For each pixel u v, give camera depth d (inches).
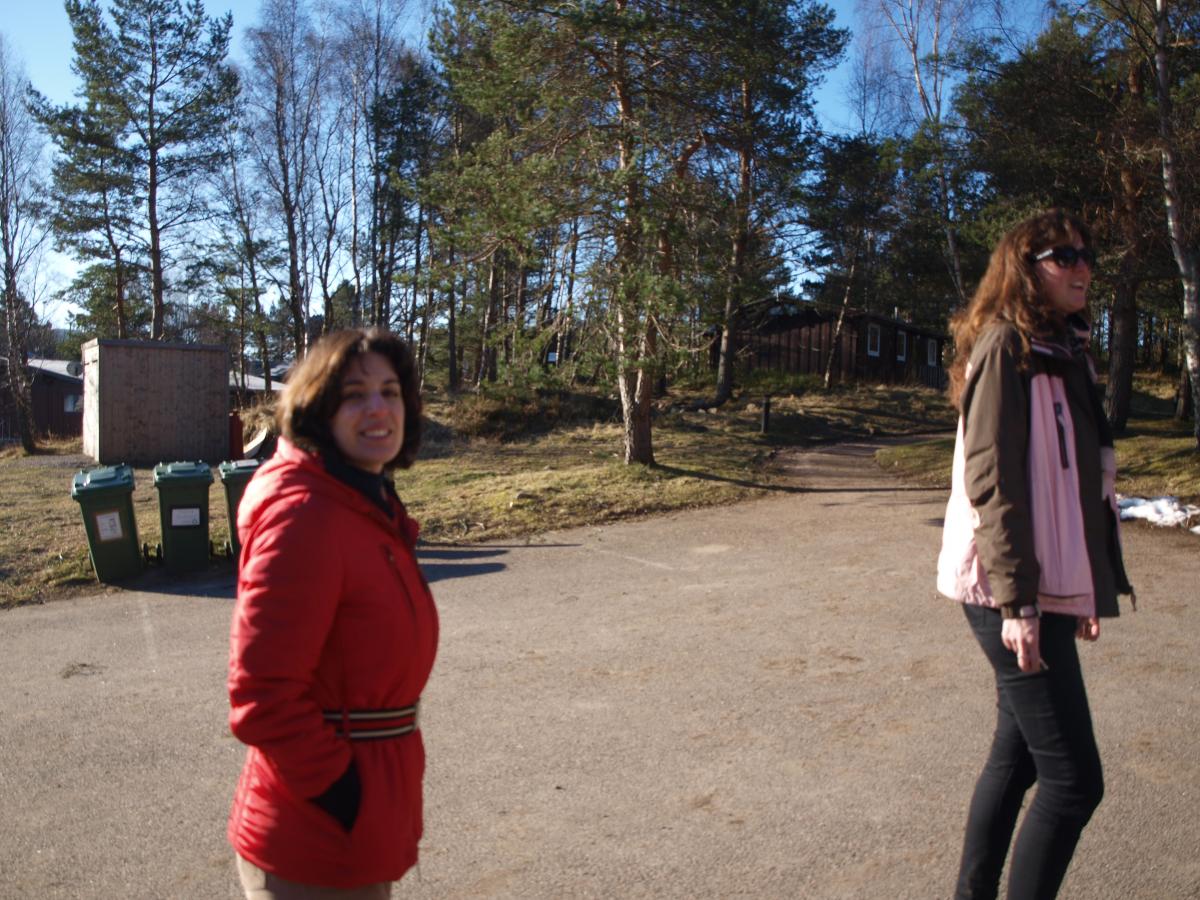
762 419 921.5
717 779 173.9
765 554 388.2
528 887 137.9
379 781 79.7
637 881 138.7
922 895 132.3
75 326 1409.9
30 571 375.6
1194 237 553.9
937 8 828.6
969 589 104.3
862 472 649.0
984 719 199.3
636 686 229.9
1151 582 313.4
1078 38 632.4
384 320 1524.4
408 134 1302.9
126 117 1196.5
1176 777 166.7
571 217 550.6
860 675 231.8
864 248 1165.1
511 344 623.2
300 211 1457.9
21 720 221.6
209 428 778.8
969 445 101.8
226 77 1236.5
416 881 140.1
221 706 228.1
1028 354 101.6
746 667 241.8
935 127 686.5
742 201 583.8
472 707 217.9
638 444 611.2
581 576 358.6
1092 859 139.5
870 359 1515.7
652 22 522.6
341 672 79.6
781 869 140.7
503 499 508.1
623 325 543.2
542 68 570.9
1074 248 103.0
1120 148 576.4
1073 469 101.4
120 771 189.3
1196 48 583.5
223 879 144.9
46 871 148.6
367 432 84.4
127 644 287.3
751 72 576.7
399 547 84.9
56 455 858.1
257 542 77.9
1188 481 495.5
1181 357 1053.2
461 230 566.9
